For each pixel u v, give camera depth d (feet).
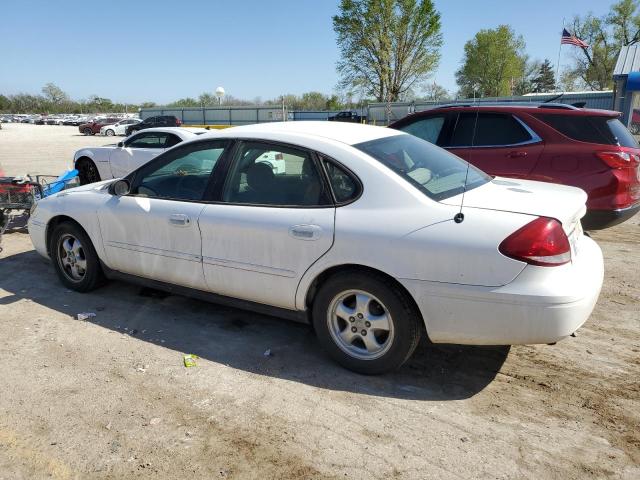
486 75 162.50
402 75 152.25
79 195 15.71
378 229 10.43
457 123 21.59
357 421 9.81
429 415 10.00
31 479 8.34
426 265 10.01
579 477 8.37
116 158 34.50
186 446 9.09
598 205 18.70
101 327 13.78
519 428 9.61
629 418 9.89
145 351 12.49
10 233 23.90
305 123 13.55
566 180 19.04
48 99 403.95
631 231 24.31
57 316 14.46
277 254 11.62
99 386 10.92
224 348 12.69
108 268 15.24
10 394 10.61
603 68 161.99
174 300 15.65
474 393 10.77
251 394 10.68
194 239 12.94
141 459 8.78
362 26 145.69
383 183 10.77
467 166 13.14
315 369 11.69
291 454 8.91
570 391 10.83
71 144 97.35
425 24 144.36
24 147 88.22
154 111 183.62
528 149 19.77
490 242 9.58
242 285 12.35
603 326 13.88
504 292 9.52
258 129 12.89
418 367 11.79
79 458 8.80
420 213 10.28
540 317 9.43
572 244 10.30
